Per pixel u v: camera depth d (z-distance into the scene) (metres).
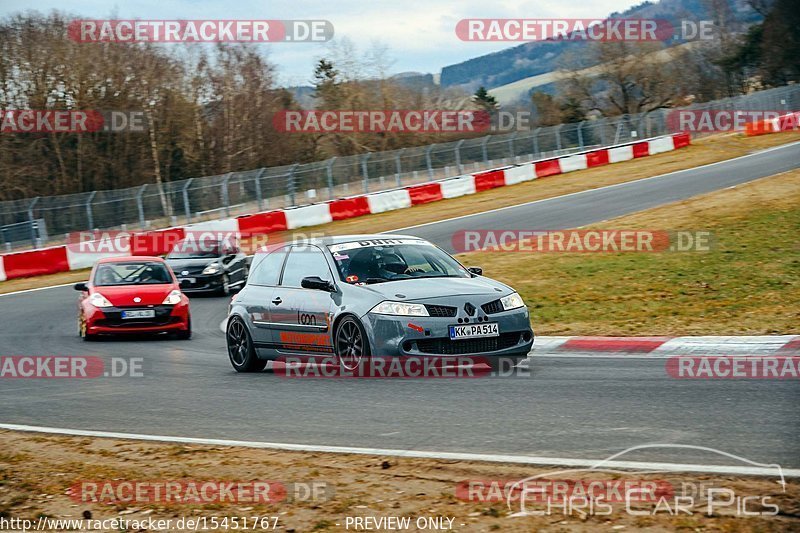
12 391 21.91
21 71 111.19
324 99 132.00
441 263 22.05
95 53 114.75
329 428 15.09
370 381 19.56
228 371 23.50
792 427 13.01
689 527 9.09
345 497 11.03
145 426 16.53
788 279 29.61
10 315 40.84
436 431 14.25
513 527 9.50
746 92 170.88
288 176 83.19
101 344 30.44
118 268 33.81
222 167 127.94
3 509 11.69
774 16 165.50
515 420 14.65
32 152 113.00
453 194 79.81
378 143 128.38
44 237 73.94
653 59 149.00
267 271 23.61
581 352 22.91
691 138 109.00
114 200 76.31
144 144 119.44
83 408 18.94
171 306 31.22
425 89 137.12
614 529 9.21
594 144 103.88
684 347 21.92
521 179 84.38
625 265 35.28
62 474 13.33
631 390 16.73
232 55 129.62
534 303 30.42
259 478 12.21
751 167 68.50
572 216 54.06
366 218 71.75
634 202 56.75
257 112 130.12
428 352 19.08
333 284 20.95
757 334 22.47
